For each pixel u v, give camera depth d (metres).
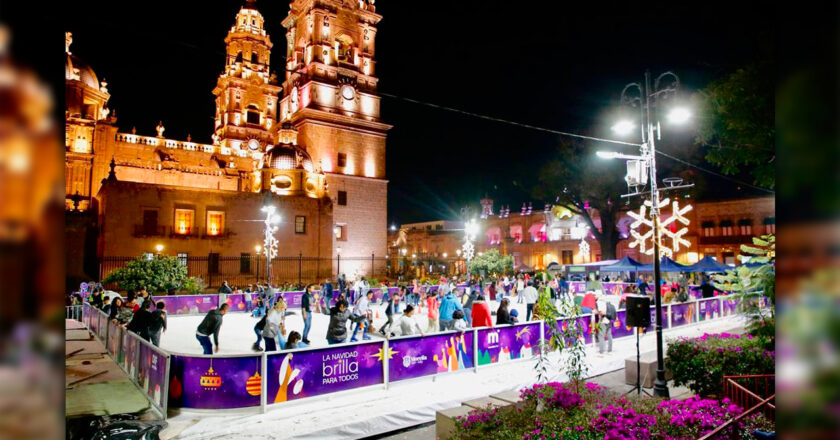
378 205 57.81
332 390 10.19
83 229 40.81
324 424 8.86
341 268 53.22
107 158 52.84
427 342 11.71
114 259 38.47
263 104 67.62
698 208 51.84
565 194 47.09
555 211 60.94
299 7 59.72
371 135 58.62
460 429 6.74
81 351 15.22
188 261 43.03
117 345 13.73
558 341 8.95
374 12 60.97
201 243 43.66
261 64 68.12
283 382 9.59
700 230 51.62
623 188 43.94
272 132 62.66
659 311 11.02
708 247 50.50
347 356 10.44
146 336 12.75
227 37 67.75
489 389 11.20
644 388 12.05
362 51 60.06
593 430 6.10
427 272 77.81
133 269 29.44
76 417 8.23
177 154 59.47
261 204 47.09
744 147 10.41
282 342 13.31
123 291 33.91
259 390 9.35
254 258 46.06
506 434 6.27
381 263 56.91
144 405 9.38
